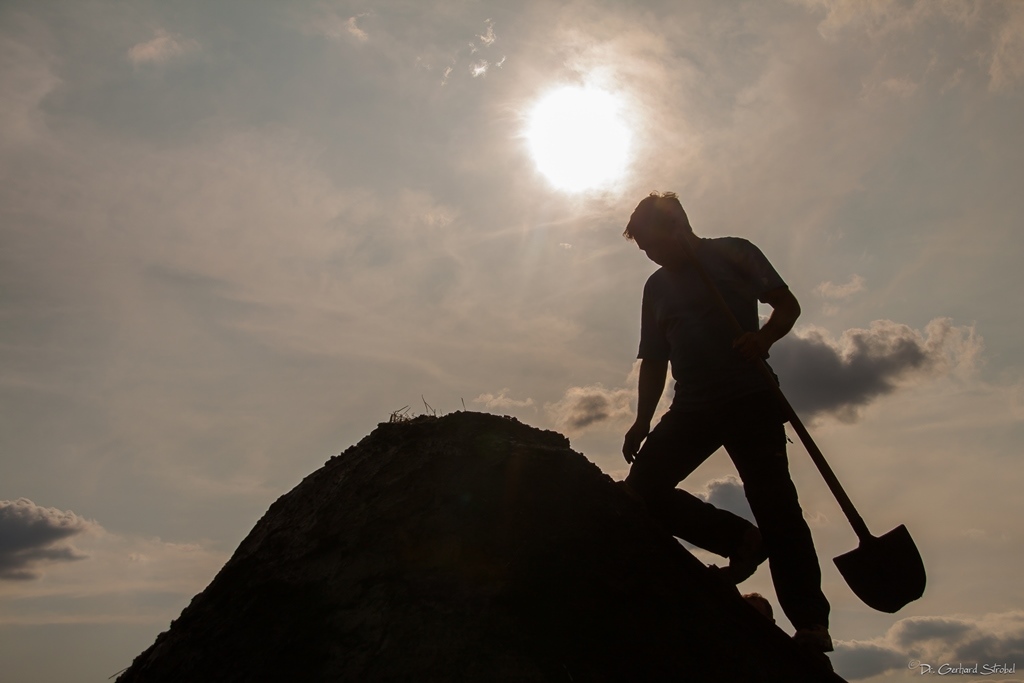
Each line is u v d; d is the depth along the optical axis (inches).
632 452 189.3
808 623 153.3
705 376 169.3
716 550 171.2
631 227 179.0
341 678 131.4
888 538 157.5
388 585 142.9
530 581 143.7
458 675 129.6
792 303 163.9
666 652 139.9
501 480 157.8
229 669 139.6
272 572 153.1
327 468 175.9
